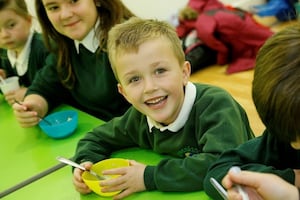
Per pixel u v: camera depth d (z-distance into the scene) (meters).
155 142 1.08
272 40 0.71
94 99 1.61
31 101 1.51
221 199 0.80
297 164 0.85
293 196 0.68
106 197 0.95
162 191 0.93
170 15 3.71
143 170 0.95
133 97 0.99
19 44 1.78
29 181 1.09
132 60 0.95
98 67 1.51
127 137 1.13
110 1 1.53
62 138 1.30
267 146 0.86
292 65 0.65
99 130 1.18
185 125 1.01
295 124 0.66
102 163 1.01
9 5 1.69
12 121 1.51
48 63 1.64
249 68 3.00
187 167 0.91
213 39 3.11
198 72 3.16
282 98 0.66
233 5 4.10
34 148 1.27
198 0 3.46
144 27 1.00
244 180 0.71
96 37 1.49
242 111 1.09
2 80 1.75
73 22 1.46
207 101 0.99
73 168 1.07
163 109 0.98
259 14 3.90
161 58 0.95
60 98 1.66
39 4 1.54
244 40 3.11
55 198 0.98
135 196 0.93
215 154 0.90
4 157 1.24
